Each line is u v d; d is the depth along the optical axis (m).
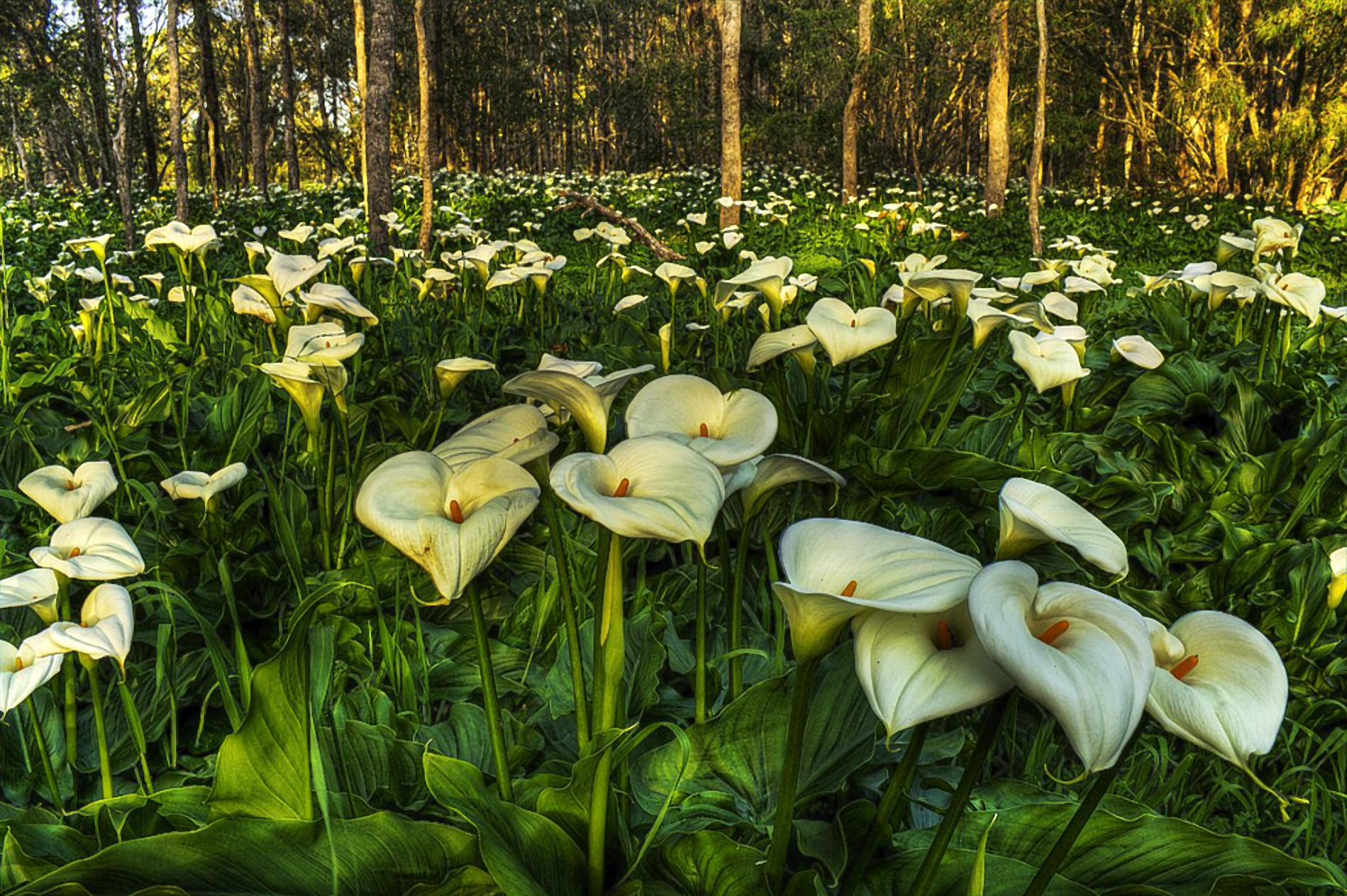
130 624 2.04
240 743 1.71
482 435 1.94
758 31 30.08
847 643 2.20
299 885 1.76
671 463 1.66
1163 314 7.11
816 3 29.38
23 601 2.10
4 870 1.83
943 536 3.94
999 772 2.91
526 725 2.65
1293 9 21.48
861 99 23.28
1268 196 23.92
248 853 1.72
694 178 27.88
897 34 23.08
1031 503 1.60
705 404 2.12
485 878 1.82
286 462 4.37
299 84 48.78
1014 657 1.22
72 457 4.51
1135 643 1.29
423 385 5.58
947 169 39.38
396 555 3.68
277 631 3.46
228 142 49.88
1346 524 4.39
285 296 4.16
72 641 1.93
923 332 6.87
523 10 44.00
